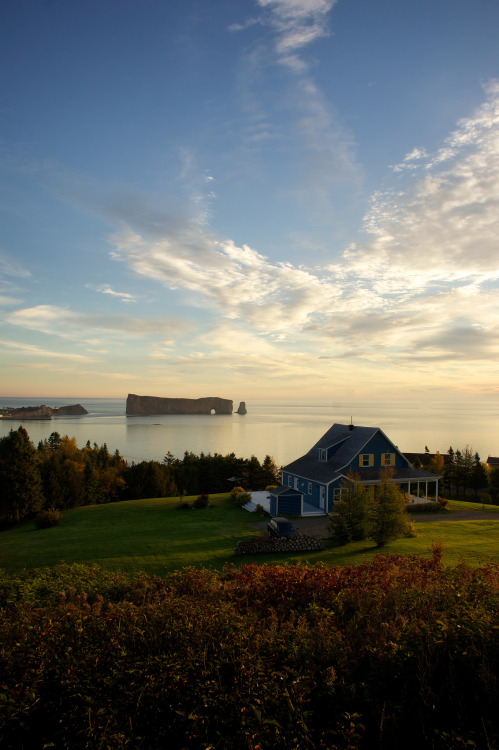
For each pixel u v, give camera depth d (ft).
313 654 21.43
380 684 19.61
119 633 23.00
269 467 217.56
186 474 218.38
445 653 20.68
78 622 24.54
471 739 16.57
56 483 164.96
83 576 54.60
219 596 35.09
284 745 16.16
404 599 28.58
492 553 75.25
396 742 17.06
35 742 17.24
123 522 123.03
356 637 23.57
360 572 36.68
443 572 38.65
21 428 152.05
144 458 354.54
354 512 89.86
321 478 130.31
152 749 16.33
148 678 18.52
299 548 82.84
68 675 19.08
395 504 86.02
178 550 86.22
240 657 19.49
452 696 18.22
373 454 134.51
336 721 17.76
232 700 17.16
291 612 28.73
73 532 113.29
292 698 17.87
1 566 78.02
